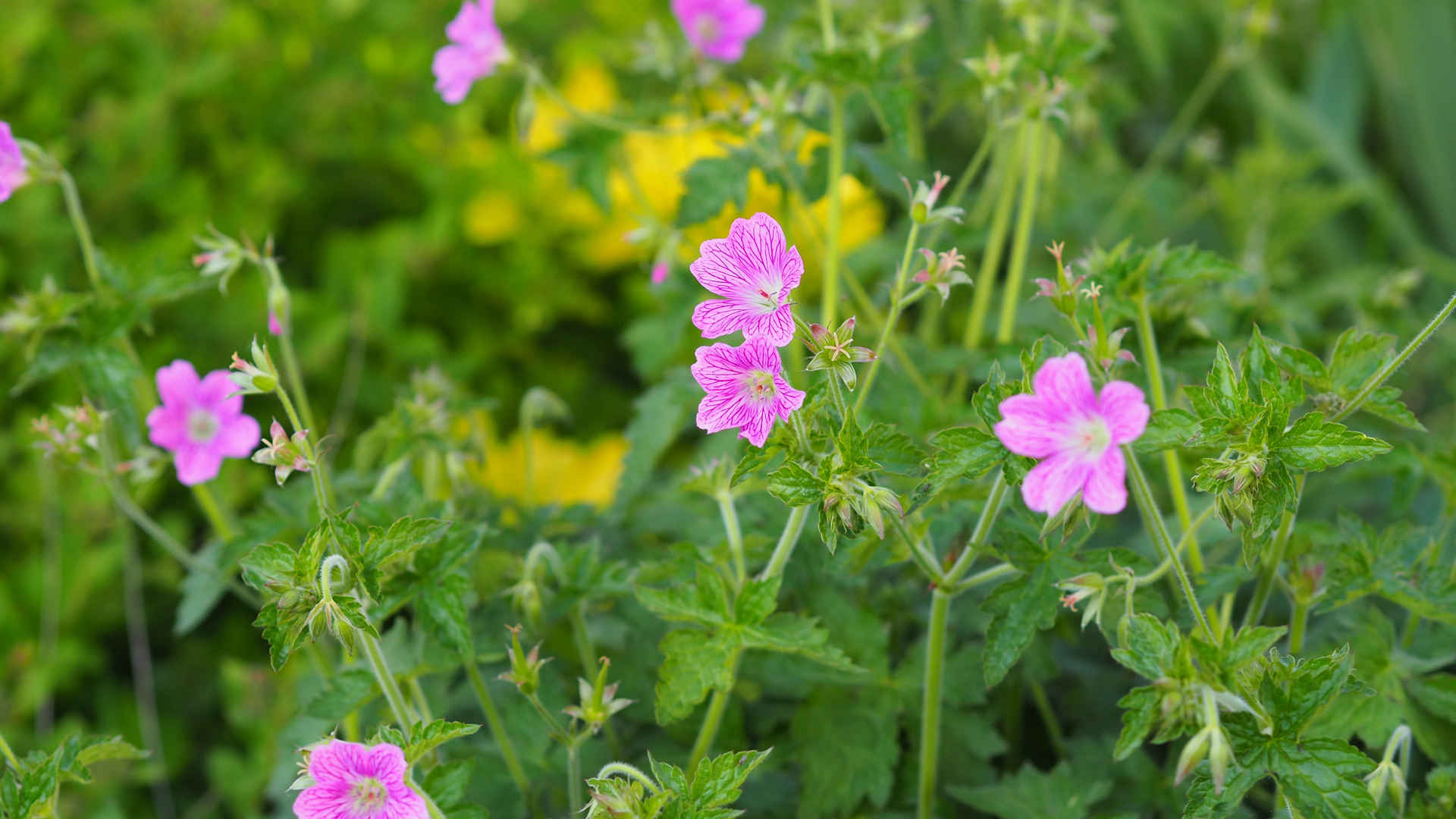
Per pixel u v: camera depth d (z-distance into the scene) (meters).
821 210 1.54
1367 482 1.39
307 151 2.08
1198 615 1.14
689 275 1.39
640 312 2.22
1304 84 2.82
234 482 1.71
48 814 1.18
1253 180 2.01
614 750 1.26
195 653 1.90
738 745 1.27
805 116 1.34
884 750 1.25
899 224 1.62
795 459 1.15
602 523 1.35
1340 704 1.23
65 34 1.99
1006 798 1.25
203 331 1.86
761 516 1.29
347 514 1.17
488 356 2.13
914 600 1.31
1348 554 1.21
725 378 1.13
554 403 1.35
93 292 1.30
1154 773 1.26
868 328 1.40
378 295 1.96
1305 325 1.47
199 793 1.83
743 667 1.27
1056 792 1.25
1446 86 2.51
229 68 2.01
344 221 2.19
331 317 1.90
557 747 1.27
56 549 1.67
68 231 1.85
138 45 2.00
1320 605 1.23
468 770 1.18
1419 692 1.23
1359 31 2.61
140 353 1.80
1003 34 1.40
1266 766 1.13
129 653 1.92
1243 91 2.64
